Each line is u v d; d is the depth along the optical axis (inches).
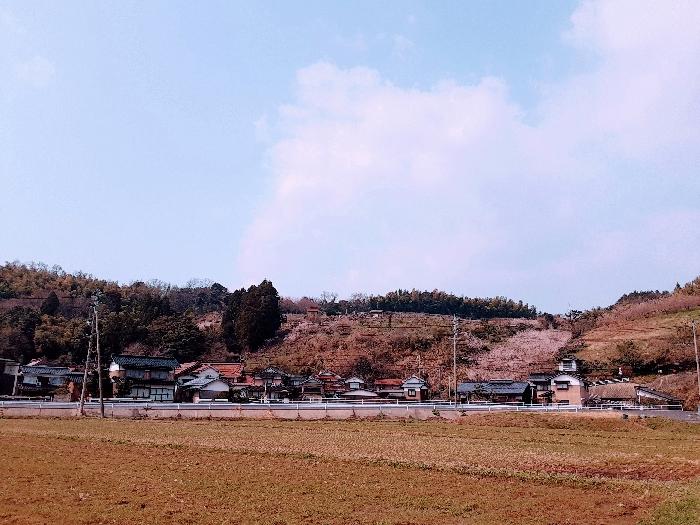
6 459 1349.7
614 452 1744.6
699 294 6230.3
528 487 1206.3
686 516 933.8
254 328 5940.0
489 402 3924.7
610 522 944.3
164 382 4156.0
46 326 5157.5
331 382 4608.8
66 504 953.5
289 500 1046.4
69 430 2000.5
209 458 1475.1
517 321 7017.7
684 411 3056.1
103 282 7224.4
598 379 4488.2
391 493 1126.4
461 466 1405.0
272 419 2760.8
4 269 6870.1
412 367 5319.9
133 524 860.6
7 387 3973.9
